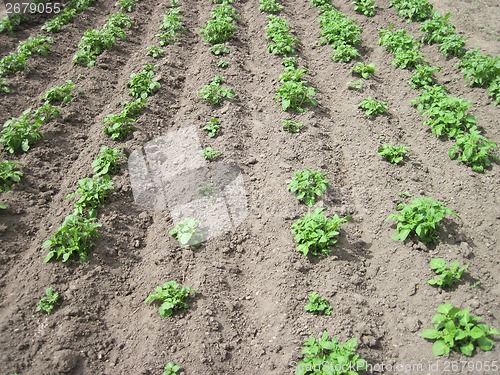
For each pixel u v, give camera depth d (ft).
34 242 7.04
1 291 6.30
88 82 10.45
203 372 5.40
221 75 10.73
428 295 6.04
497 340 5.40
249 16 13.66
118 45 11.93
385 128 9.11
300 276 6.43
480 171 7.95
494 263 6.43
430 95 9.35
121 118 8.91
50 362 5.47
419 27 12.14
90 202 7.35
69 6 13.83
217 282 6.46
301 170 8.12
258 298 6.36
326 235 6.62
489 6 13.42
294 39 11.78
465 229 6.96
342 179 8.15
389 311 6.07
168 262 6.75
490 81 9.78
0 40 12.09
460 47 11.09
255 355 5.66
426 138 8.86
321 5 13.71
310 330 5.78
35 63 11.02
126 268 6.78
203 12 13.96
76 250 6.67
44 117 9.25
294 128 9.09
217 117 9.52
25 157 8.42
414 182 7.85
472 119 8.60
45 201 7.76
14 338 5.67
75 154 8.76
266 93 10.28
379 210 7.41
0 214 7.31
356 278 6.42
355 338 5.41
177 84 10.63
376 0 13.80
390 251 6.75
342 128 9.32
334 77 10.84
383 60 11.22
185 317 5.98
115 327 6.00
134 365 5.52
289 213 7.29
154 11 14.03
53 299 6.07
